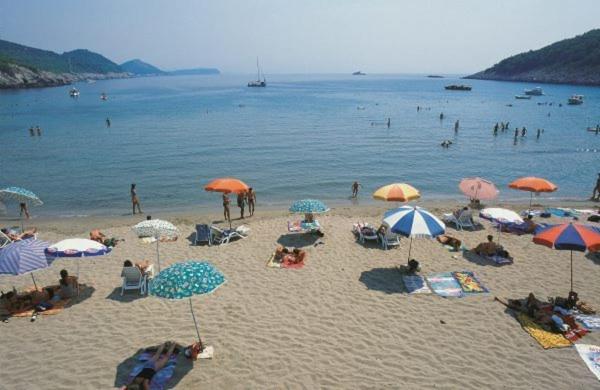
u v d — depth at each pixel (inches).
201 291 328.2
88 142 1796.3
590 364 351.3
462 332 398.9
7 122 2546.8
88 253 437.7
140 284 476.4
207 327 408.5
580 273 526.3
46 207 951.0
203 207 948.0
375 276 519.5
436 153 1583.4
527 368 348.5
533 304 427.2
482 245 581.3
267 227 716.0
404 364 353.4
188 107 3595.0
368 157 1497.3
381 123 2484.0
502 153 1590.8
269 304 451.5
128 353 368.8
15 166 1339.8
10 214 904.3
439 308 442.0
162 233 518.6
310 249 607.5
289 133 2047.2
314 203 629.6
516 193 1074.7
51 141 1829.5
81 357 363.6
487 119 2753.4
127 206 957.8
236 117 2770.7
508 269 538.3
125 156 1496.1
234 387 327.0
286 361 357.4
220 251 606.9
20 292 484.4
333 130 2164.1
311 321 418.6
